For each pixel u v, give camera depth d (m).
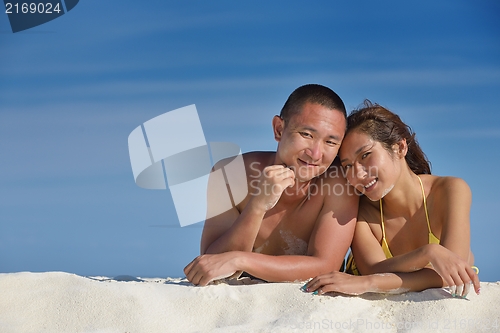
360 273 3.54
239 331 2.49
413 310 2.80
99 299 2.78
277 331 2.48
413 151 3.79
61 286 2.91
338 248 3.36
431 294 2.94
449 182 3.51
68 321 2.65
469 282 2.87
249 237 3.27
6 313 2.69
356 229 3.56
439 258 2.94
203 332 2.55
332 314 2.69
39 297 2.80
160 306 2.77
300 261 3.24
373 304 2.88
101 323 2.63
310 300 2.80
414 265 3.05
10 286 2.88
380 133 3.32
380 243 3.64
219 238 3.37
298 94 3.36
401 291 3.00
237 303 2.81
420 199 3.54
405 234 3.61
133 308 2.72
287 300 2.83
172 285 2.99
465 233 3.30
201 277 3.06
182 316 2.71
